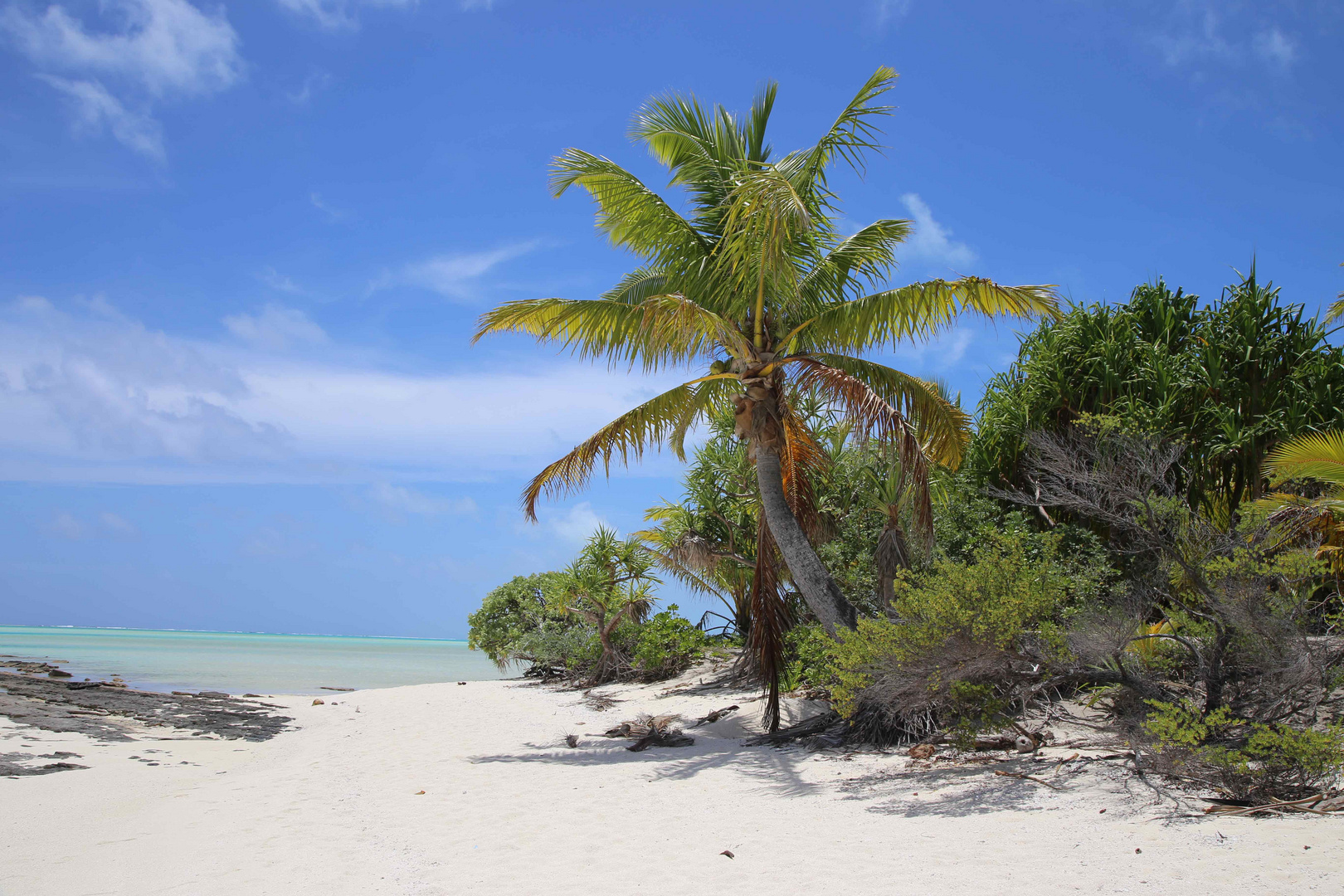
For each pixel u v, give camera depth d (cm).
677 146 1162
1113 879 436
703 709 1359
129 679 2355
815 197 1162
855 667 838
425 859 565
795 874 489
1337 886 396
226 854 589
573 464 1175
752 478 1545
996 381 1530
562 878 506
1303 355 1257
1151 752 663
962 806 639
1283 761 579
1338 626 805
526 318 1141
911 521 1170
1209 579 757
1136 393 1302
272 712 1596
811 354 1151
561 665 2259
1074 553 1148
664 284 1206
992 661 748
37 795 795
